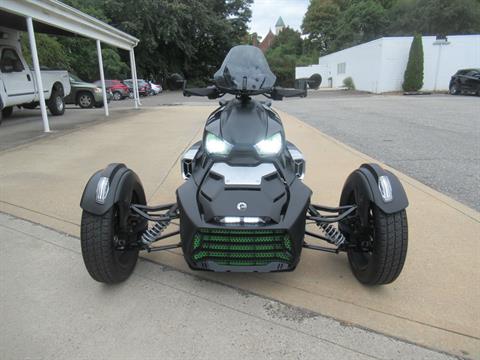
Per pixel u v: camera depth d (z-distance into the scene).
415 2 56.47
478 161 7.11
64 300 3.04
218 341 2.59
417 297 3.05
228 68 3.32
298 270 3.47
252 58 3.42
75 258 3.68
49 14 11.25
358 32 63.06
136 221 3.45
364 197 3.04
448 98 23.69
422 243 3.90
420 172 6.37
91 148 8.52
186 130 11.15
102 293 3.13
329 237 3.38
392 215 2.88
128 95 29.33
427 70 31.06
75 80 19.64
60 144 8.98
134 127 11.81
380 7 62.09
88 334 2.66
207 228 2.75
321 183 5.80
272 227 2.74
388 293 3.11
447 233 4.11
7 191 5.52
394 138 9.59
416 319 2.80
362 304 2.97
